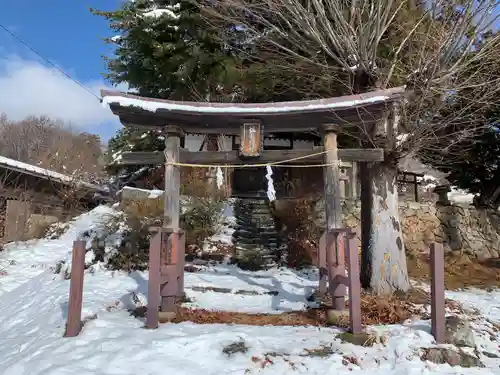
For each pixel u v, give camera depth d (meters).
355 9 7.86
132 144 16.73
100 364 4.15
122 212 10.72
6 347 5.17
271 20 9.62
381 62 8.33
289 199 12.66
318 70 9.01
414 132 7.18
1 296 9.59
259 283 8.18
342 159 6.46
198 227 10.23
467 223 13.47
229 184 14.29
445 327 5.17
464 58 7.71
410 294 7.36
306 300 7.19
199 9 10.94
